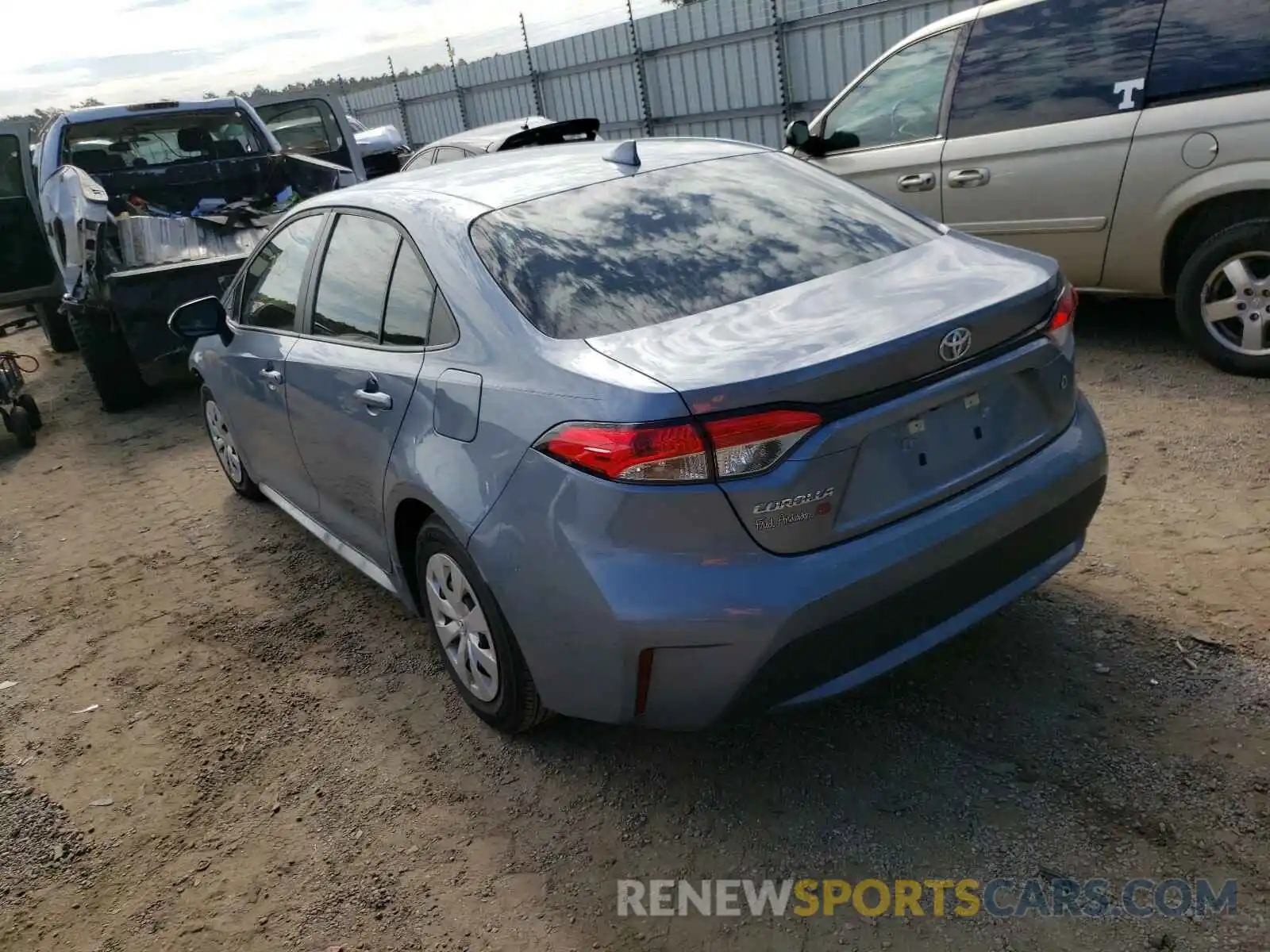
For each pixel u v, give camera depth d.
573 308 2.62
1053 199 5.20
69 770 3.27
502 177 3.27
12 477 6.63
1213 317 4.82
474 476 2.62
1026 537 2.57
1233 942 2.04
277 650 3.85
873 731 2.82
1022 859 2.32
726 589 2.21
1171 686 2.80
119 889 2.71
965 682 2.96
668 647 2.26
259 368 4.10
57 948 2.54
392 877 2.59
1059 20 5.10
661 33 14.28
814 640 2.26
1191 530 3.55
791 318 2.44
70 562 5.05
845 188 3.34
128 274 6.72
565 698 2.57
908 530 2.34
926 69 5.72
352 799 2.92
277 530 5.03
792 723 2.91
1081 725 2.71
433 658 3.63
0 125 8.46
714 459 2.16
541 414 2.41
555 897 2.44
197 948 2.46
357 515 3.56
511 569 2.51
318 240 3.76
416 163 11.85
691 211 3.00
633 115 15.58
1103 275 5.18
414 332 3.00
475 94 19.78
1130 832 2.35
